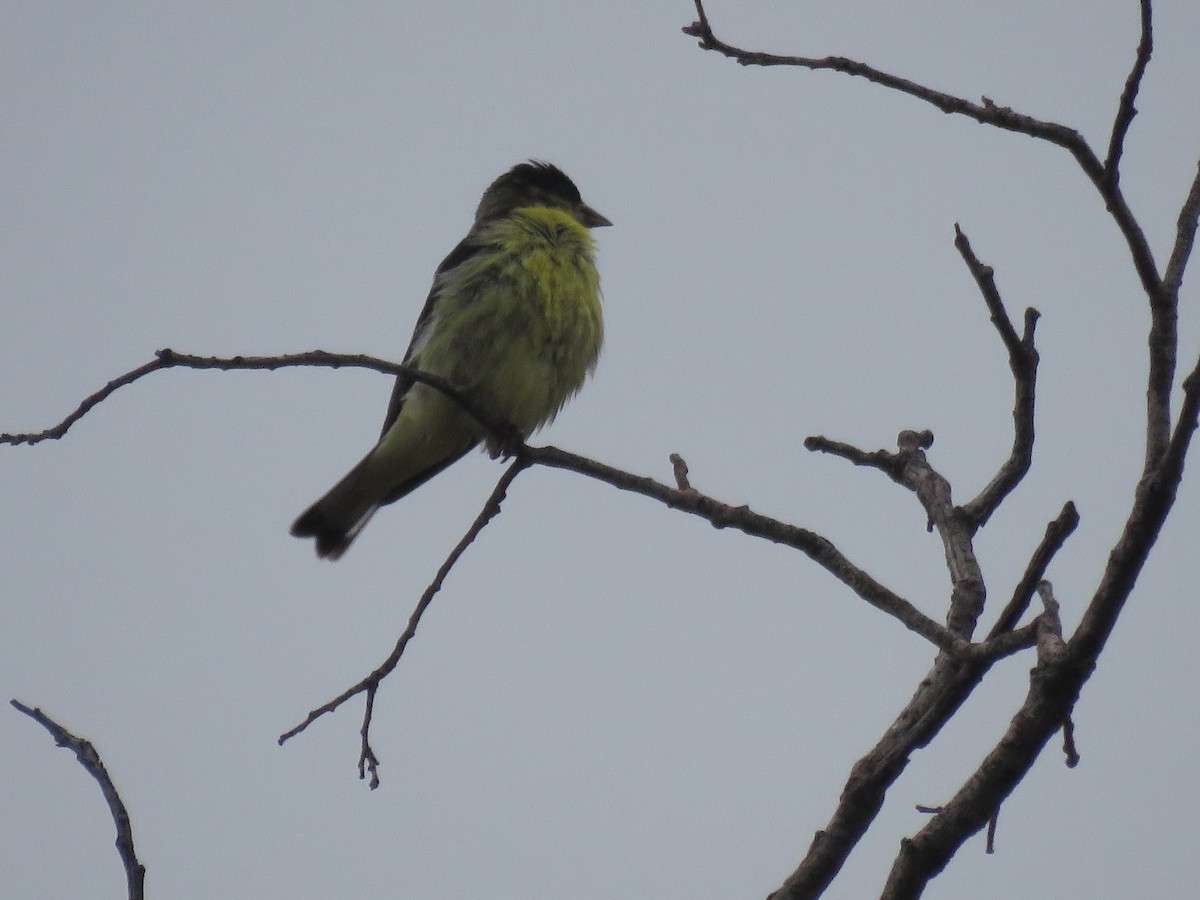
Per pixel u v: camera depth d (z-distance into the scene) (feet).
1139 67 17.93
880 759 21.83
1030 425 23.71
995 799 19.63
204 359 23.41
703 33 20.80
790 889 21.88
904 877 20.04
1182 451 17.28
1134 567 17.93
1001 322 22.63
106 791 19.57
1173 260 18.40
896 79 20.06
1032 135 18.97
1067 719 18.89
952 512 24.75
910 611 21.44
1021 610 21.11
